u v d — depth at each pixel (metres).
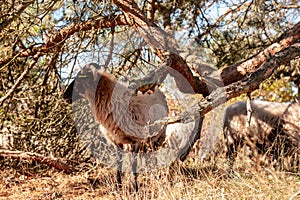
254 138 7.39
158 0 8.28
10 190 6.98
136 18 6.29
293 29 6.73
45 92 7.95
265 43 9.50
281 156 6.43
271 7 8.79
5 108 7.90
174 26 8.53
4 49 6.94
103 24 6.84
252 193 4.69
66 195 6.46
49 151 8.25
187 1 8.09
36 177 7.87
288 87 12.59
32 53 7.39
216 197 4.77
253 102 7.64
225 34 9.41
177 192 5.14
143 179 6.04
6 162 8.12
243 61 6.76
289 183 5.06
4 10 6.37
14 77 8.48
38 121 8.00
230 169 5.88
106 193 6.32
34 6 7.21
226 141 7.71
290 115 7.11
